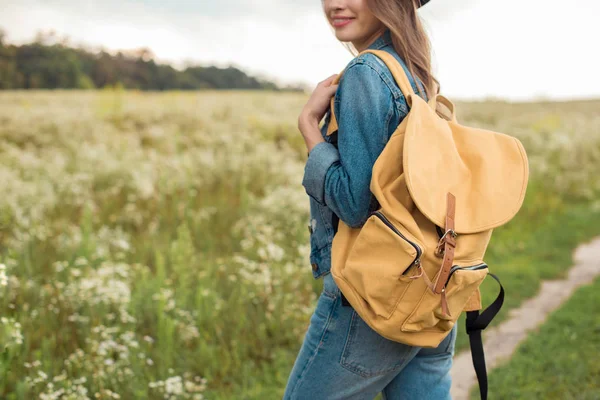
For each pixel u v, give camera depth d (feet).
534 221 26.40
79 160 27.22
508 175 4.98
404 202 4.72
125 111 48.37
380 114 4.80
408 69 5.31
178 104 56.59
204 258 17.08
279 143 41.06
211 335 12.26
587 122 56.34
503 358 12.75
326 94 5.34
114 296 11.88
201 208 22.18
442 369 5.74
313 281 14.65
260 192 26.50
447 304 4.68
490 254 21.80
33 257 15.21
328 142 5.34
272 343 12.42
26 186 20.12
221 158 28.91
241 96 80.07
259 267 14.78
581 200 33.14
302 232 17.61
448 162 4.82
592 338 13.37
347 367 5.21
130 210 20.98
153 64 215.10
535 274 18.97
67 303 12.15
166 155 32.42
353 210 4.79
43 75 174.70
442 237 4.59
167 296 12.53
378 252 4.63
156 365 10.80
